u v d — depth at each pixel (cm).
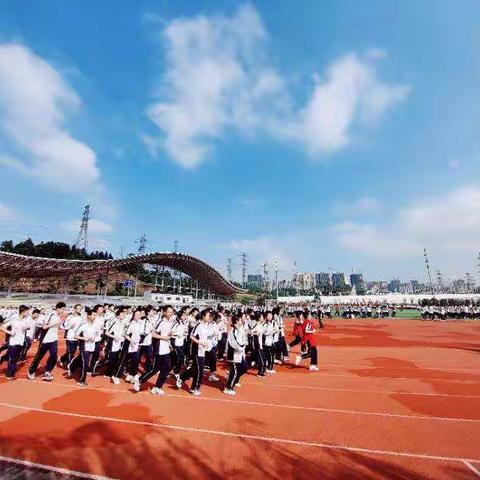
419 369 1122
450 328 3033
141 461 452
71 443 504
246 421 606
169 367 791
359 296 9012
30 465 437
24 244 7238
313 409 677
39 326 1222
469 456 473
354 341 2039
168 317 810
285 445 507
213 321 961
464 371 1086
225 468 437
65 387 830
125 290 6731
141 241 7069
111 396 756
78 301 4250
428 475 422
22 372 1003
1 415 623
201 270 6600
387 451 488
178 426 578
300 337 1194
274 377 991
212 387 861
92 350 867
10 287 3878
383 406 699
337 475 421
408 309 6875
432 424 595
